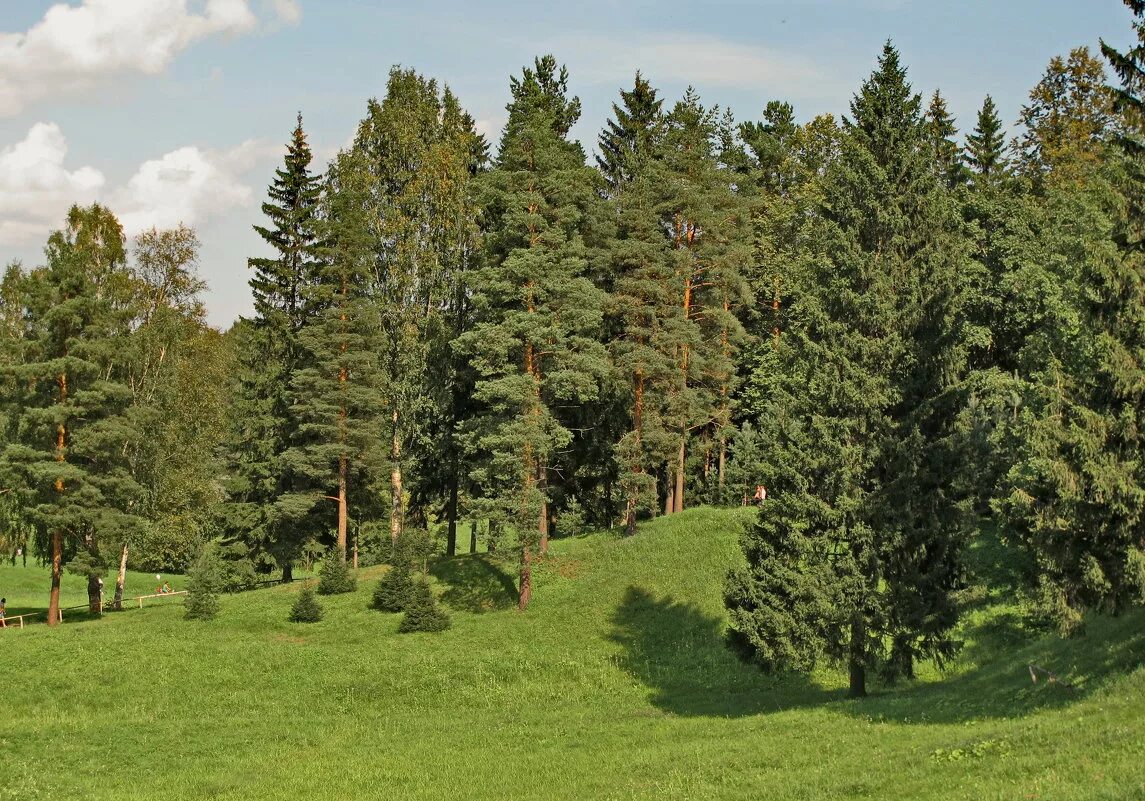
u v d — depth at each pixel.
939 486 30.17
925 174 32.38
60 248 52.72
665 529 52.56
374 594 49.03
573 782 24.48
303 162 61.22
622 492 62.72
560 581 49.59
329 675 38.41
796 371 32.91
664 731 29.88
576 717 33.56
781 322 65.19
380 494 61.91
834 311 32.06
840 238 31.97
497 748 29.53
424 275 56.91
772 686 37.28
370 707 36.09
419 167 58.50
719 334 58.31
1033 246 51.28
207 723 33.69
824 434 30.62
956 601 29.75
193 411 62.66
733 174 58.69
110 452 52.16
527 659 39.97
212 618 48.38
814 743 24.84
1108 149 26.09
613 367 51.62
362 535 64.38
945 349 30.98
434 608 45.97
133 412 52.78
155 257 60.75
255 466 58.03
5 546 54.88
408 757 28.95
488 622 45.97
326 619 47.50
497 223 56.12
